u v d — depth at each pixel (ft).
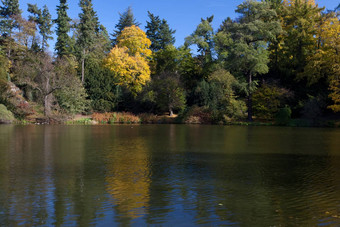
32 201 27.12
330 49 144.66
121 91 184.96
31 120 151.43
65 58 202.28
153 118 169.27
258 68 156.04
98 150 57.36
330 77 140.36
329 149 59.88
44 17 237.86
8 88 156.15
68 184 32.73
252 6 155.84
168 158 49.03
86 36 204.33
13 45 198.70
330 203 26.73
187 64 199.11
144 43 188.03
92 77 179.52
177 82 174.91
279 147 62.95
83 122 157.69
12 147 60.95
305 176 36.88
